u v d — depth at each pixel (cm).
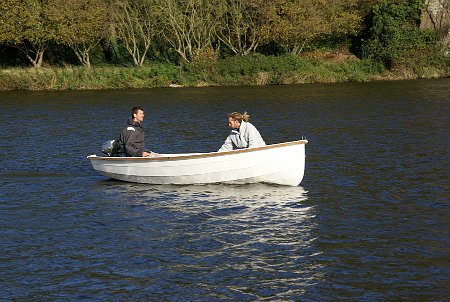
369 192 1888
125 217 1681
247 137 1962
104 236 1534
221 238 1509
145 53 6328
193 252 1421
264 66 6003
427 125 3142
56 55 6612
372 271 1304
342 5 6688
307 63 6175
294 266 1334
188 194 1888
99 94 5150
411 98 4428
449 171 2127
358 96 4644
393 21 6538
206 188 1950
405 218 1638
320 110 3869
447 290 1215
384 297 1190
